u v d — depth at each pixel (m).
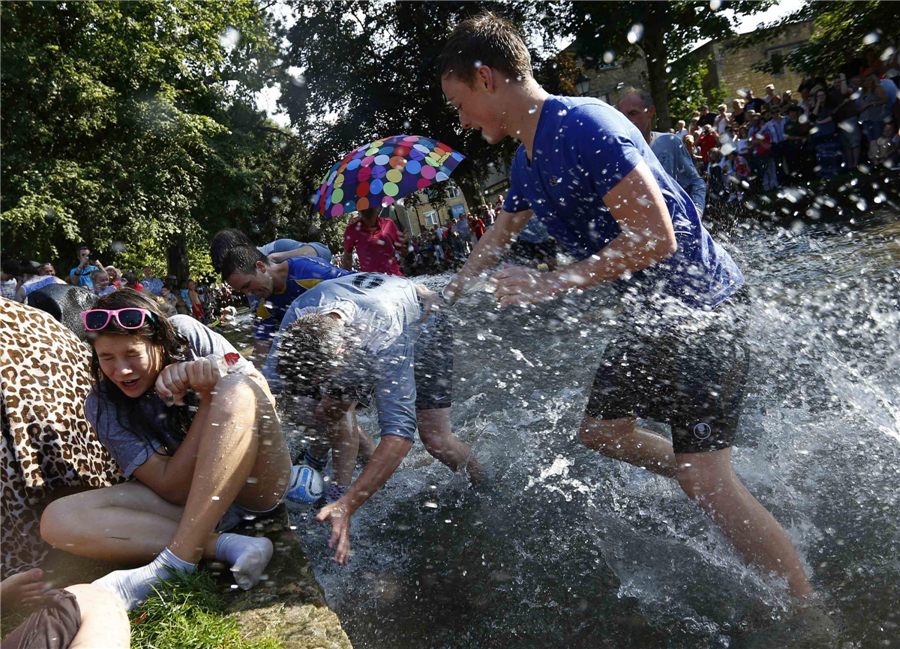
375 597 2.09
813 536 2.00
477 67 1.92
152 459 2.18
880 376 2.72
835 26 13.19
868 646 1.61
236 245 3.09
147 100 18.70
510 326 3.16
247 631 1.84
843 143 9.02
